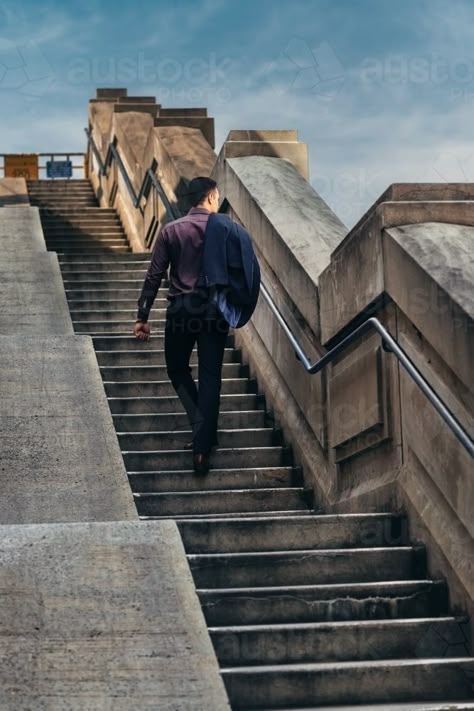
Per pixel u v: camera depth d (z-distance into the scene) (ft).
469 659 12.64
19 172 67.97
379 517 15.85
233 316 19.02
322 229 22.29
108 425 18.75
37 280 29.58
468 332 13.19
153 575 12.19
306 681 12.23
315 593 13.98
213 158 36.22
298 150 28.07
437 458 14.60
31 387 20.22
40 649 10.74
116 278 32.09
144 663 10.64
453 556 13.98
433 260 14.75
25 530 13.21
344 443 18.19
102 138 57.57
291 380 21.34
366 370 17.11
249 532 15.64
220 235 19.25
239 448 21.02
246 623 13.76
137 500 18.10
